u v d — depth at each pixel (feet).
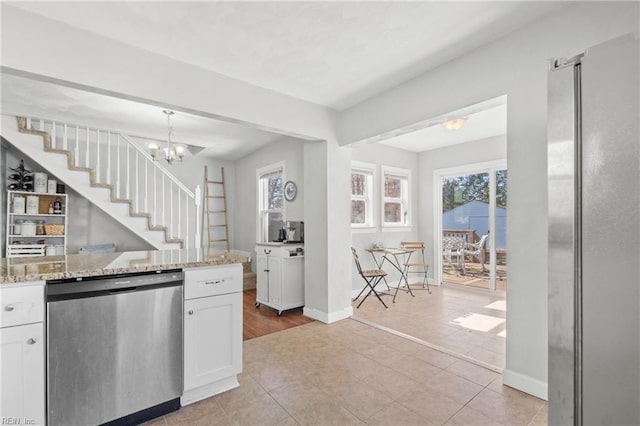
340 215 12.03
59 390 5.05
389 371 7.77
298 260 13.03
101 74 6.96
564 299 2.47
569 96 2.47
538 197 6.62
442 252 18.25
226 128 13.93
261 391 6.89
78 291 5.21
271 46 7.56
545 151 6.53
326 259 11.62
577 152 2.42
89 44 6.83
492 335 10.22
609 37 5.63
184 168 18.84
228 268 6.95
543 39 6.55
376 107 10.46
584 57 2.34
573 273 2.42
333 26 6.83
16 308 4.73
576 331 2.41
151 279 5.92
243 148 17.75
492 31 7.06
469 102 7.88
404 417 5.96
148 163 16.88
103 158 15.37
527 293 6.79
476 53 7.75
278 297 12.65
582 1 5.98
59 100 10.45
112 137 15.61
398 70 8.83
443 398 6.58
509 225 7.08
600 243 2.24
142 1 5.93
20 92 9.77
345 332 10.55
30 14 6.17
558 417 2.51
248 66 8.49
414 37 7.28
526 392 6.72
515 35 7.00
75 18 6.40
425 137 15.69
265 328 11.01
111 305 5.52
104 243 15.60
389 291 16.61
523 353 6.83
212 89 8.68
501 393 6.75
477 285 16.63
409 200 18.38
